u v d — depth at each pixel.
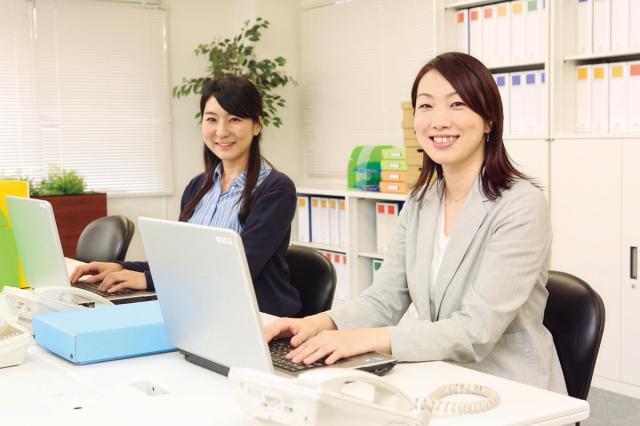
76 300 2.36
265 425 1.36
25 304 2.24
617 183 3.62
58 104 5.79
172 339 1.84
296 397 1.23
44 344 1.93
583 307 1.91
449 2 4.26
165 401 1.52
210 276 1.57
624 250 3.63
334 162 6.18
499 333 1.78
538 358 1.86
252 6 6.16
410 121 4.59
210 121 2.74
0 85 5.59
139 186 6.14
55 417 1.43
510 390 1.55
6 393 1.60
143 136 6.11
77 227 5.42
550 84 3.81
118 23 5.95
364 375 1.30
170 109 6.20
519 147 3.96
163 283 1.76
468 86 1.87
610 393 3.75
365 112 5.86
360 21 5.82
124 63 5.99
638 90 3.62
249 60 6.04
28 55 5.67
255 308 1.48
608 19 3.70
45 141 5.78
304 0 6.29
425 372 1.69
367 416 1.25
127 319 1.93
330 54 6.12
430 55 5.31
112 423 1.39
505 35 4.05
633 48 3.61
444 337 1.76
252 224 2.62
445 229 2.02
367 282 5.18
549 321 1.98
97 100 5.93
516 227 1.83
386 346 1.75
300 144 6.48
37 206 2.35
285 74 6.30
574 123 3.91
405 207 2.15
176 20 6.15
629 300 3.64
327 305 2.64
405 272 2.11
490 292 1.79
